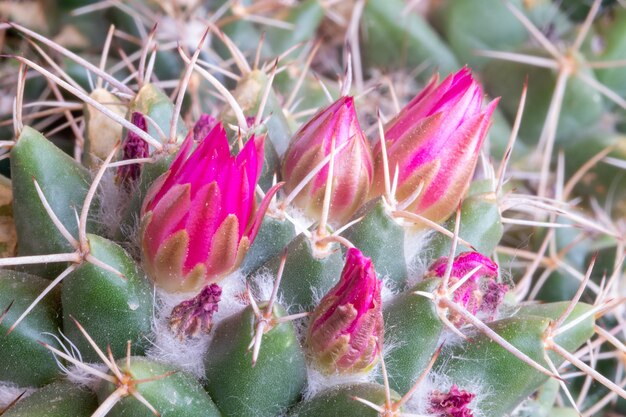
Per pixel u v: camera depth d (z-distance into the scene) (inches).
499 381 5.9
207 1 9.7
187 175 5.4
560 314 6.3
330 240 5.7
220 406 5.5
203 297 5.5
